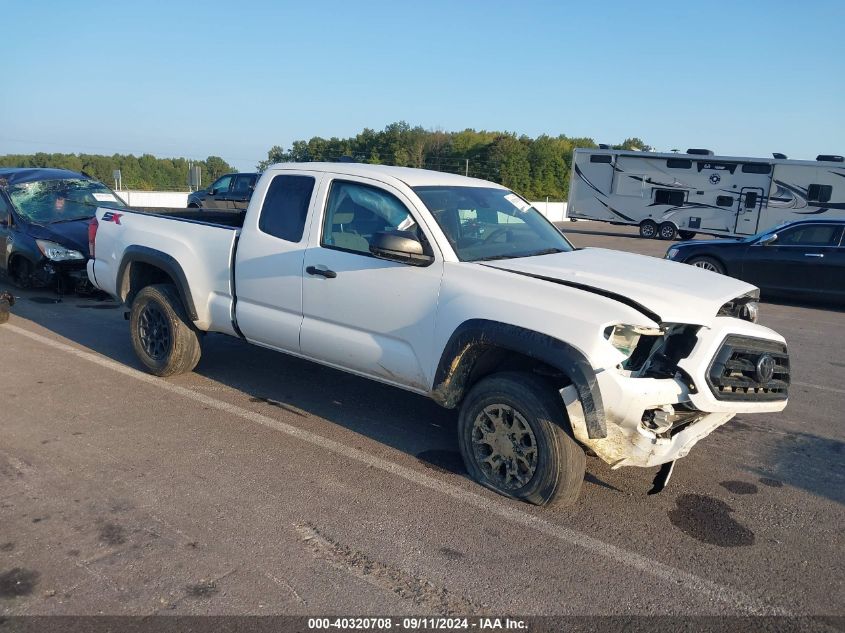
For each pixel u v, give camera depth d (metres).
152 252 6.09
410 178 4.86
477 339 4.02
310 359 5.25
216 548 3.54
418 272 4.45
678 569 3.51
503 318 3.96
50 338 7.61
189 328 6.10
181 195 39.62
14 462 4.46
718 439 5.43
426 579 3.34
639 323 3.66
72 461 4.51
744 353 3.96
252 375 6.55
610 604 3.20
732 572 3.50
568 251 5.06
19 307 9.17
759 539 3.86
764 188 23.84
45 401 5.61
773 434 5.58
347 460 4.68
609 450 3.81
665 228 26.23
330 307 4.91
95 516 3.82
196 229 5.91
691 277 4.43
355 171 5.01
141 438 4.94
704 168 25.00
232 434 5.08
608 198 27.33
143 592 3.16
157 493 4.11
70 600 3.08
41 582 3.21
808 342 9.21
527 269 4.25
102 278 6.78
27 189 10.41
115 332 8.00
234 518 3.85
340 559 3.48
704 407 3.81
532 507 4.09
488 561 3.51
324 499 4.11
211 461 4.59
